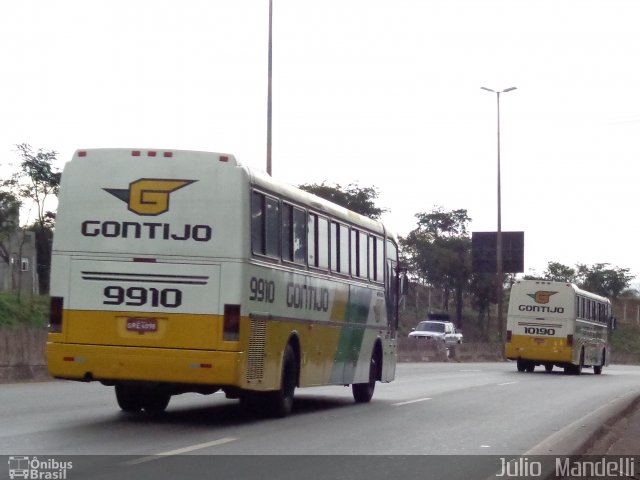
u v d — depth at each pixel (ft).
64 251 52.42
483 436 54.90
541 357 152.46
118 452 42.93
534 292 153.48
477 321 303.27
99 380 52.54
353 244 71.72
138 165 52.39
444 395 87.25
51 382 84.53
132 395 58.85
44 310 132.67
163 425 53.78
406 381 110.42
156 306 51.57
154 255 51.80
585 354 160.35
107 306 51.85
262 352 54.60
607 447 53.26
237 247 51.60
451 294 308.81
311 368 63.41
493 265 257.14
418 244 278.26
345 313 69.77
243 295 51.62
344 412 66.74
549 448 50.14
